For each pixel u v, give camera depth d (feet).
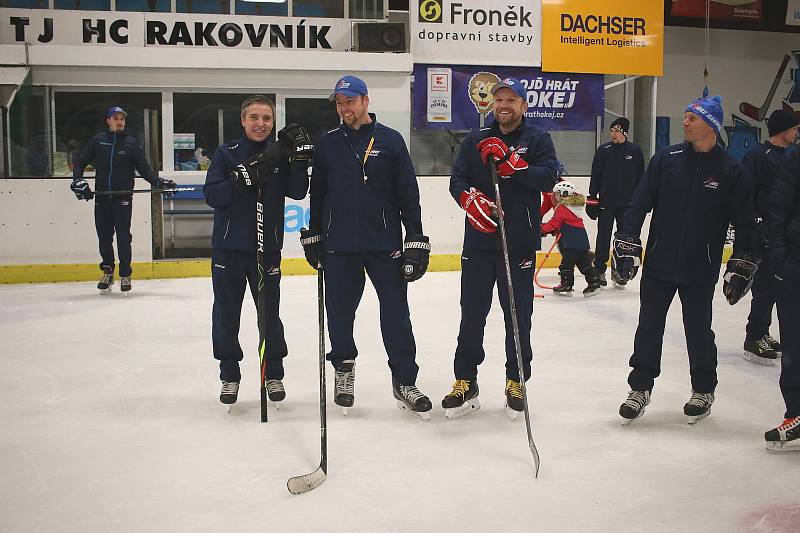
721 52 55.52
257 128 15.69
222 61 39.37
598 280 32.60
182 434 14.92
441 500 11.63
